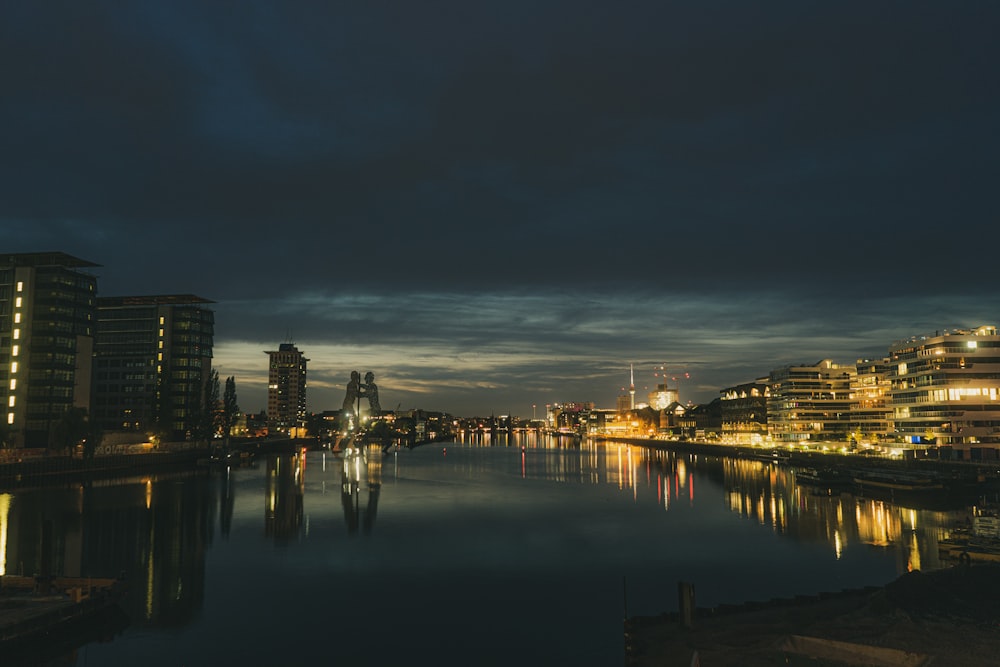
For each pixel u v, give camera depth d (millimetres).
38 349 181875
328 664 45844
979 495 122688
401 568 71750
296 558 76438
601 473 198250
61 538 87250
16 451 163250
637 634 43719
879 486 132125
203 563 73812
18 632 45188
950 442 160750
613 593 61906
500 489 151500
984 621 43406
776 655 37219
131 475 177125
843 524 97812
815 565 71062
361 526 98375
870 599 50562
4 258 195125
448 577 68062
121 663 45844
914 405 174875
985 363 163625
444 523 101500
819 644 37188
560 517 107688
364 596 61312
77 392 192375
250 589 63469
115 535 89500
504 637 50906
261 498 130625
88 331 196250
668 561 74250
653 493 142250
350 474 191625
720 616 47625
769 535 89500
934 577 53562
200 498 129250
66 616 48938
